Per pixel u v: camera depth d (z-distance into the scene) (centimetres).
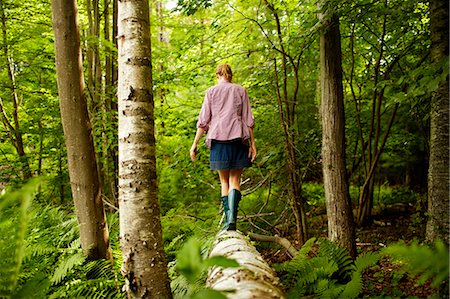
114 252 422
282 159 619
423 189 899
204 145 693
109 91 718
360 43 699
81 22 882
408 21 523
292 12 571
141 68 283
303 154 616
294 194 579
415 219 720
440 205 338
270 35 588
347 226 479
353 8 427
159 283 271
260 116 664
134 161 276
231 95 394
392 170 1120
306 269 337
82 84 391
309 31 466
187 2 491
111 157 732
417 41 522
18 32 714
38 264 349
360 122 824
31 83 771
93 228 392
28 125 768
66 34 374
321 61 493
